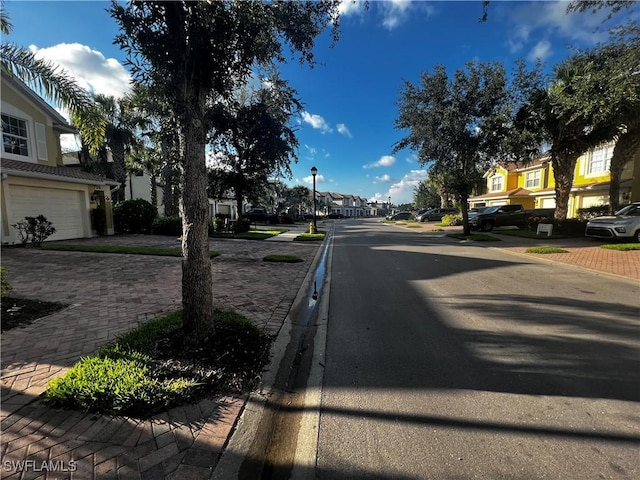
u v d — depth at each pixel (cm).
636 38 1049
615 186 1589
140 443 232
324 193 9544
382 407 286
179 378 300
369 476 212
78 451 221
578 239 1516
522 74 1512
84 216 1577
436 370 349
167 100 372
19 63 618
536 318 505
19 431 237
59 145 1623
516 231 1945
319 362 373
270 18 382
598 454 227
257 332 424
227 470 216
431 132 1617
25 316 476
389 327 477
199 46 347
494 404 287
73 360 345
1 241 1164
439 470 215
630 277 767
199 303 373
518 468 215
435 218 3819
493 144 1574
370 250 1367
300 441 248
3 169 1159
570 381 324
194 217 368
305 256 1184
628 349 393
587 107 1341
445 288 697
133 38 335
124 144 2370
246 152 1973
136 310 512
